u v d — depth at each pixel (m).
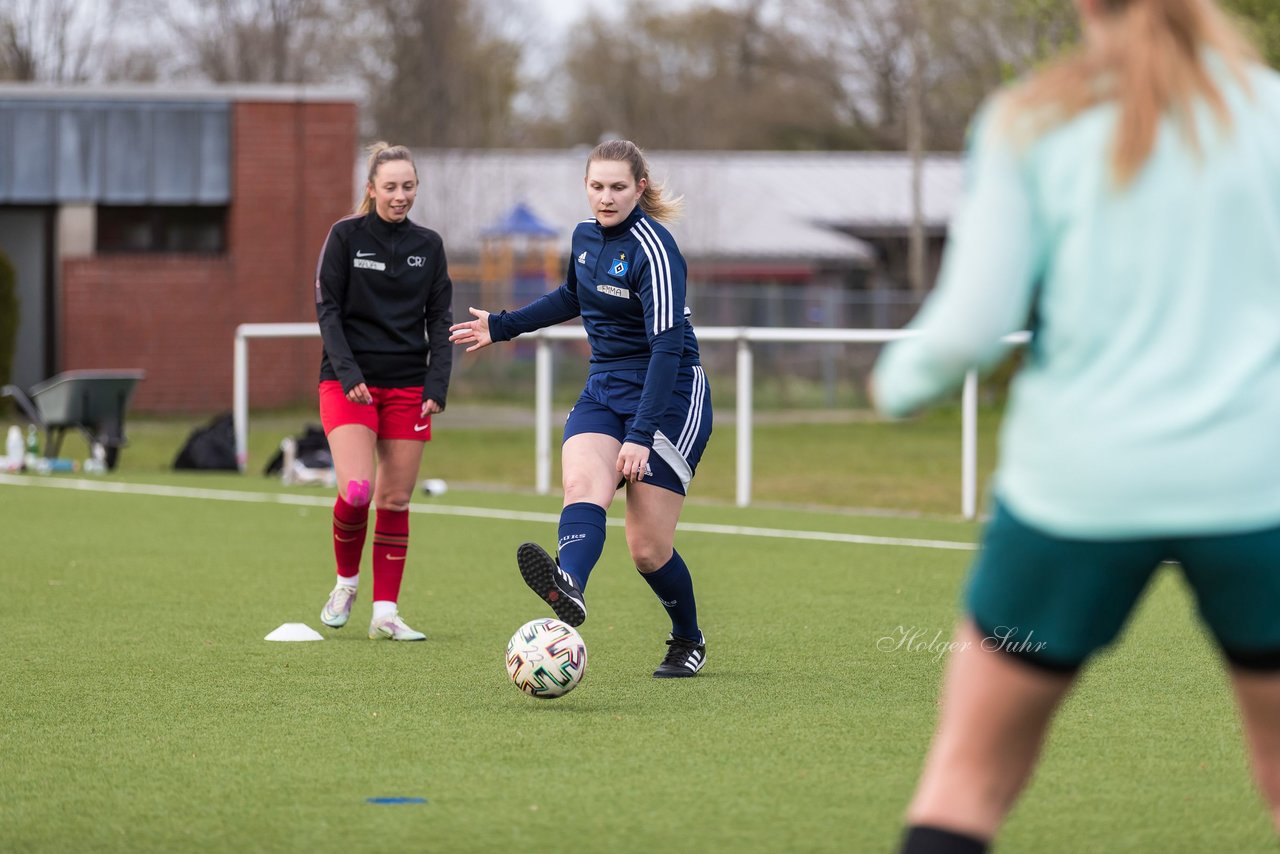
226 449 46.03
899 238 131.50
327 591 23.34
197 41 131.62
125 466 48.84
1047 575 7.08
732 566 26.66
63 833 10.36
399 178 18.12
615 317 15.63
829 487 47.19
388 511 19.00
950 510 39.78
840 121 162.50
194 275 70.19
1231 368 6.79
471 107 124.69
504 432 66.94
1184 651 17.78
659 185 15.98
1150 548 6.95
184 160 70.38
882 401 7.23
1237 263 6.80
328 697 15.16
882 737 13.28
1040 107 6.93
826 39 158.88
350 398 18.02
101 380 45.75
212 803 11.12
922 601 22.41
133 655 17.67
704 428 15.88
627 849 9.96
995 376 72.56
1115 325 6.85
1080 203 6.82
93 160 69.81
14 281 67.06
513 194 116.81
